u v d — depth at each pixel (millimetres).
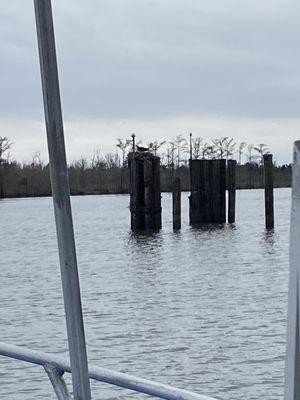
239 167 117125
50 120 2752
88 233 46000
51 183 2789
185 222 49438
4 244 42156
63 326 16594
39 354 3453
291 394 2236
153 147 90125
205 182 43594
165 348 13984
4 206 100500
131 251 33906
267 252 32031
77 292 2793
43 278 25812
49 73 2742
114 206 89250
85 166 125000
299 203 2246
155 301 19625
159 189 41625
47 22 2732
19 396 10906
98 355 13531
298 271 2240
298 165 2250
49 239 45062
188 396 2834
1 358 12492
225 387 11586
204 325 16125
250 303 19000
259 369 12422
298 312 2236
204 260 29672
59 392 3318
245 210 69188
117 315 17547
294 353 2240
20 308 19234
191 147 130750
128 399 10383
